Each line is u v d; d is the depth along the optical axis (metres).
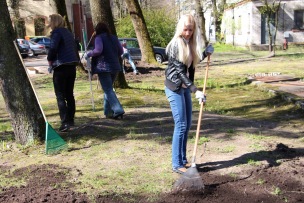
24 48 32.28
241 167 5.14
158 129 7.20
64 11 16.33
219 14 43.16
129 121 7.91
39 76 18.36
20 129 6.40
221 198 4.30
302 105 8.80
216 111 9.24
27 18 43.00
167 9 32.88
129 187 4.67
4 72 6.21
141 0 37.66
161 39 28.94
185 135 5.06
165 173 5.05
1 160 5.84
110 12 11.27
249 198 4.29
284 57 24.03
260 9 28.45
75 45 7.17
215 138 6.51
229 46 36.91
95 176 5.03
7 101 6.34
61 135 6.93
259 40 31.92
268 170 5.02
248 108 9.46
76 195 4.47
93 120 8.09
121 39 22.89
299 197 4.31
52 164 5.50
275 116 8.45
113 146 6.25
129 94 11.53
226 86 13.23
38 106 6.48
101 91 11.98
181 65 4.64
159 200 4.31
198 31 4.70
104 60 7.68
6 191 4.66
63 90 7.12
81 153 5.98
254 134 6.75
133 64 17.89
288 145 6.12
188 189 4.44
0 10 6.05
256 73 16.36
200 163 5.34
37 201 4.33
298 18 31.53
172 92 4.77
